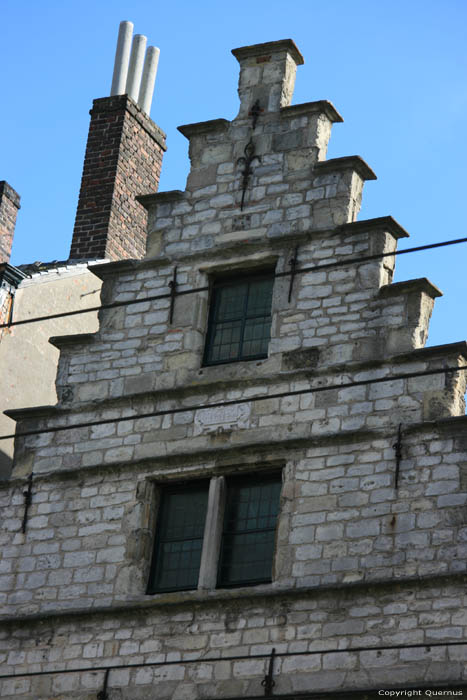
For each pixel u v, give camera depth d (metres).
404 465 20.22
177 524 21.69
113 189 31.31
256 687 19.64
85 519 22.11
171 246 23.77
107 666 20.75
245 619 20.17
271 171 23.55
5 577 22.22
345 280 22.02
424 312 21.44
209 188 23.91
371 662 19.12
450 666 18.67
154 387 22.64
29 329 26.78
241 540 21.08
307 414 21.23
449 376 20.58
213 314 23.19
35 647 21.42
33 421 23.31
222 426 21.78
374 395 20.91
